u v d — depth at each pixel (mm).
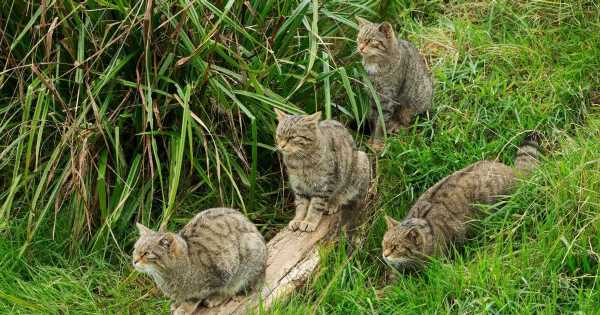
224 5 4504
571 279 4062
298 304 4145
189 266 3965
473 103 4961
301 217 4473
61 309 4195
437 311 4020
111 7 4273
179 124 4520
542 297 4027
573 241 4086
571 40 5152
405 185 4648
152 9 4258
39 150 4496
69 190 4438
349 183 4520
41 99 4273
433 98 5012
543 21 5309
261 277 4125
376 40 4871
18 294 4207
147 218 4445
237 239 4043
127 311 4223
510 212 4344
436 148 4715
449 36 5305
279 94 4707
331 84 4891
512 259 4129
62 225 4445
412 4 5461
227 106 4434
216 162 4438
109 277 4340
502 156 4719
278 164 4750
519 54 5129
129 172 4445
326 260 4309
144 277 4363
